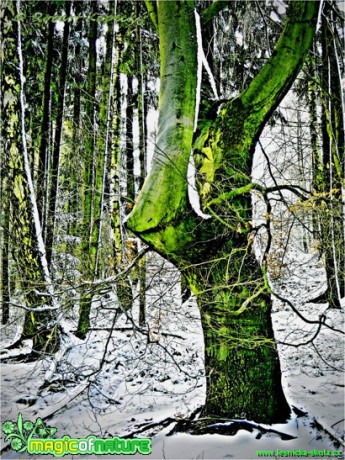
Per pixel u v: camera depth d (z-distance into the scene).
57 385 5.77
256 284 3.93
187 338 7.93
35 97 10.47
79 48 11.77
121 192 9.59
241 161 4.12
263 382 4.02
